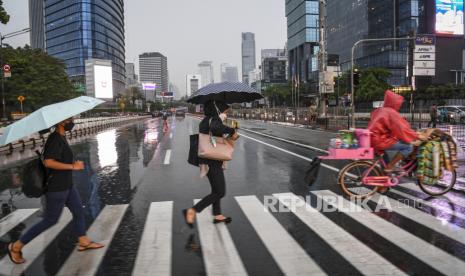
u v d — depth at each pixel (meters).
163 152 16.23
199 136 5.80
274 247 5.00
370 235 5.35
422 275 4.12
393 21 99.44
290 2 174.25
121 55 178.88
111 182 9.81
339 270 4.28
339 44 134.12
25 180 4.60
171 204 7.38
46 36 163.00
